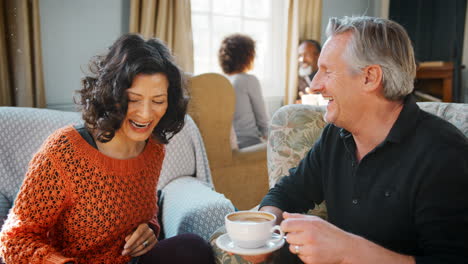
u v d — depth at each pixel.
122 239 1.04
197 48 3.51
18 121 1.43
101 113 0.93
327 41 0.98
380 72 0.90
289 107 1.32
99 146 1.01
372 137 0.98
